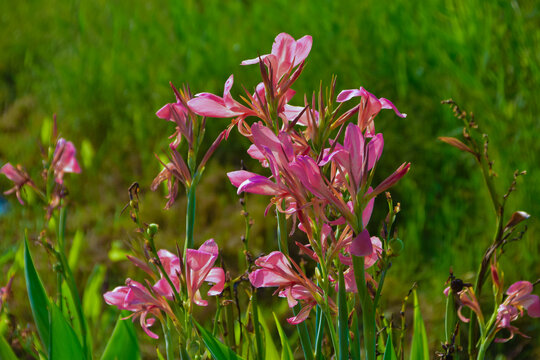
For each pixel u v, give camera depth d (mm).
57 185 1839
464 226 3598
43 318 1716
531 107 3771
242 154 4465
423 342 1691
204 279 1273
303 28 4965
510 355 2875
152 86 5105
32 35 6715
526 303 1371
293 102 4438
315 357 1317
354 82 4480
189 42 5133
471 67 4184
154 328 3086
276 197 1121
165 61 5250
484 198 3533
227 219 3922
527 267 3160
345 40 4738
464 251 3383
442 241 3547
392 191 3975
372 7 4879
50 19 6996
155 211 4023
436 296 3146
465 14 4316
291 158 1047
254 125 1047
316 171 1018
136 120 4742
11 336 2062
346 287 1200
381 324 1596
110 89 5195
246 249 1512
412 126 4211
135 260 1271
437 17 4637
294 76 1194
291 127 1128
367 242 990
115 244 3037
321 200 1029
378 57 4641
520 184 3377
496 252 1425
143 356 2867
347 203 1052
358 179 1021
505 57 4168
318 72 4578
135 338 1728
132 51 5477
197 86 4859
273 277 1168
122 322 1720
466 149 1459
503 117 3715
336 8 5070
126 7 6250
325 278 1101
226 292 1500
